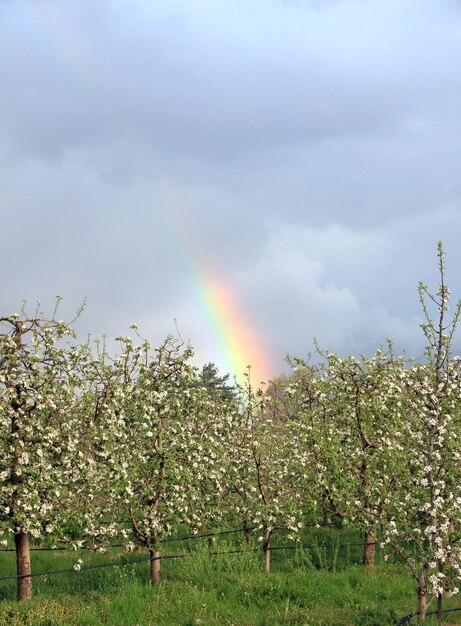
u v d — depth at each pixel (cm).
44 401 1457
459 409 1308
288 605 1367
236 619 1269
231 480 1869
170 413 1669
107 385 1584
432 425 1234
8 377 1425
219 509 1778
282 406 1998
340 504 1631
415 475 1356
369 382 1800
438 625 1198
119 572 1639
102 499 1702
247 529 1994
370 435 1777
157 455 1612
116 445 1574
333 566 1708
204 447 1705
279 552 2017
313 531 2239
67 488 1566
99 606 1341
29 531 1435
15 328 1484
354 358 1836
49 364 1495
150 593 1454
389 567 1747
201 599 1388
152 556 1616
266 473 1895
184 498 1669
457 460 1271
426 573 1266
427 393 1265
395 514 1289
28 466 1448
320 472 1778
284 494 1898
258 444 1795
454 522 1270
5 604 1352
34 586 1614
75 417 1612
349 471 1669
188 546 2012
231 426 1797
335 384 1828
